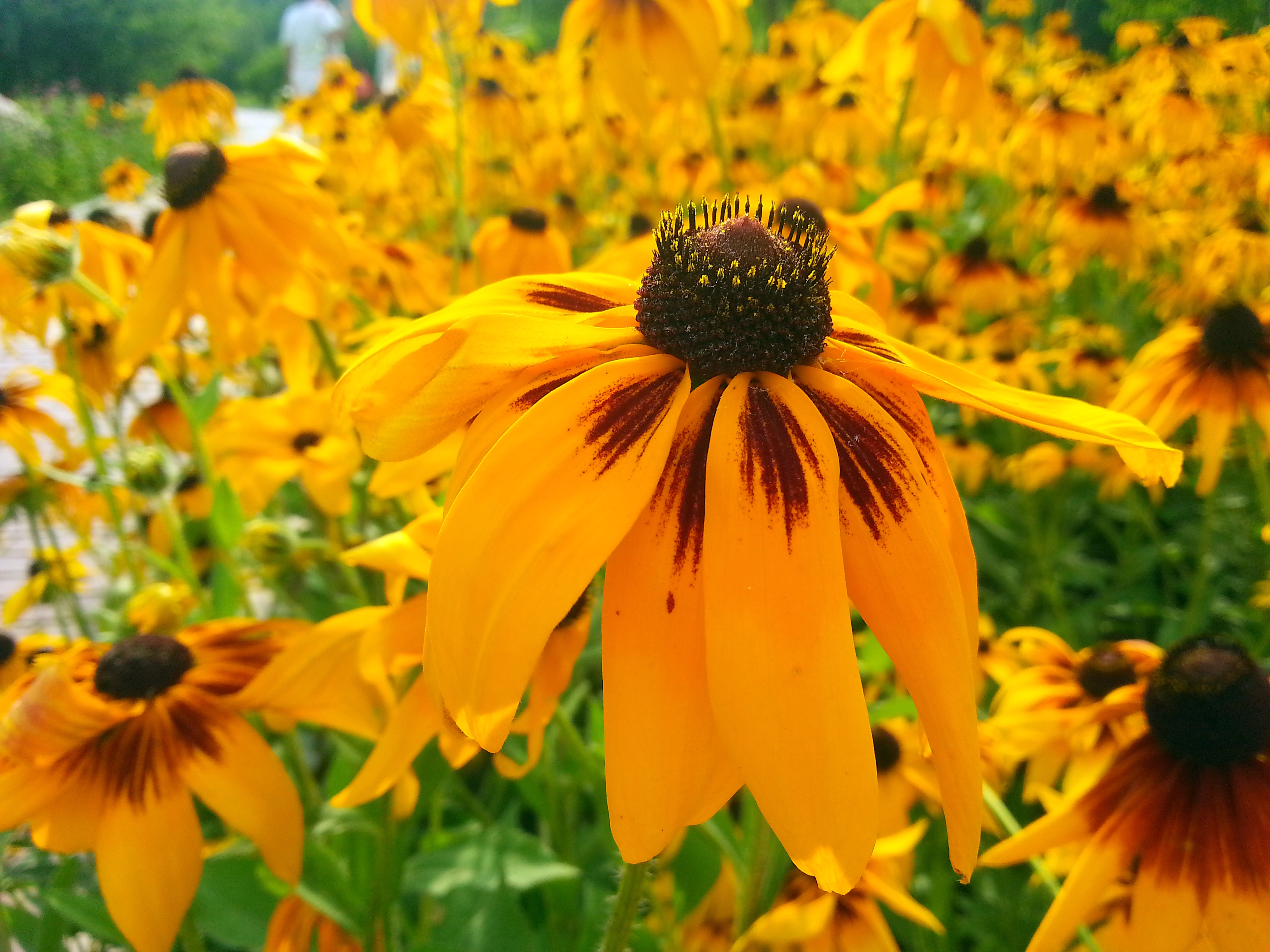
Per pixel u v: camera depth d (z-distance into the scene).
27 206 0.25
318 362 0.34
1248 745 0.15
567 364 0.13
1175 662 0.16
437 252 0.63
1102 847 0.15
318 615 0.33
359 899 0.21
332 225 0.27
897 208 0.30
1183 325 0.29
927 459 0.13
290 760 0.23
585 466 0.11
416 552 0.17
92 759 0.16
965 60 0.32
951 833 0.10
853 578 0.11
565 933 0.24
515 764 0.19
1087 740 0.21
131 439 0.38
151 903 0.15
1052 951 0.15
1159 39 0.54
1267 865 0.14
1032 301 0.50
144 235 0.38
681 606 0.11
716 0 0.36
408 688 0.19
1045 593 0.40
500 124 0.65
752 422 0.11
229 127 0.61
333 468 0.28
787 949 0.19
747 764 0.09
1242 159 0.50
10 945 0.20
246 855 0.20
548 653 0.17
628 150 0.66
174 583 0.28
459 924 0.22
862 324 0.15
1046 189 0.56
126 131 1.44
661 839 0.10
